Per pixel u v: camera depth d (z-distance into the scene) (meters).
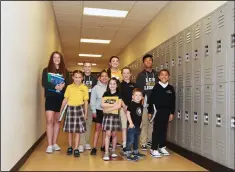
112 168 2.82
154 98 3.58
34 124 3.53
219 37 2.79
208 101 3.01
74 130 3.33
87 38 7.66
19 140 2.70
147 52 5.82
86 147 3.91
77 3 4.75
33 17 3.26
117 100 3.32
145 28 6.21
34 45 3.37
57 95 3.52
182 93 3.76
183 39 3.75
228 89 2.62
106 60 12.20
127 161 3.16
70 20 5.82
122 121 3.49
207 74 3.05
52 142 3.64
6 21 2.22
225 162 2.64
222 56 2.73
